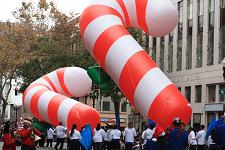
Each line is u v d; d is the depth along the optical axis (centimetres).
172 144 1622
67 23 4997
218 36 4044
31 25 4950
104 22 1919
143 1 1950
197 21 4438
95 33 1919
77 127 2595
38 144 4009
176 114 1719
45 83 2950
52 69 4941
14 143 1823
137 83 1784
